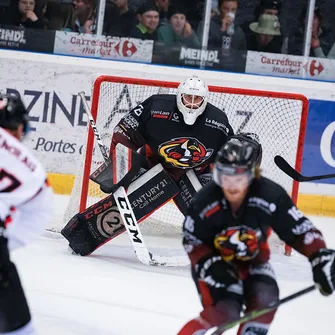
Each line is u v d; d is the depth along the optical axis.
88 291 11.99
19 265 13.00
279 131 18.06
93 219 14.20
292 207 8.35
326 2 20.16
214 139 14.04
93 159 16.33
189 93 13.50
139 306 11.50
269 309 8.03
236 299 8.27
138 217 14.33
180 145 14.02
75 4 19.70
